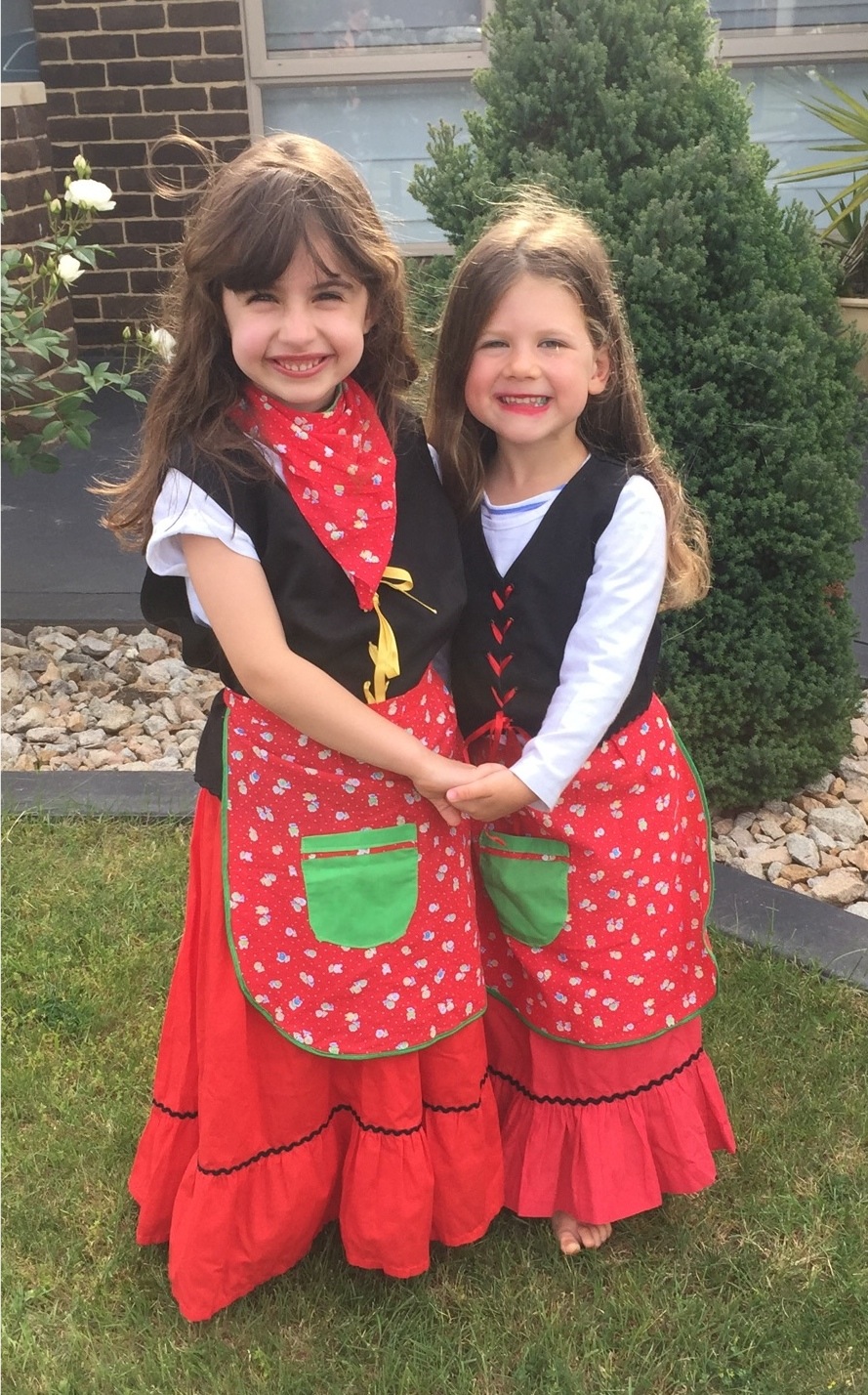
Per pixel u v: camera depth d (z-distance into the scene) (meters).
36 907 2.65
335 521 1.49
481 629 1.70
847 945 2.44
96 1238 1.92
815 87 6.28
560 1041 1.79
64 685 3.71
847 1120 2.09
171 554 1.49
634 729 1.70
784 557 2.76
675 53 2.62
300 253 1.38
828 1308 1.77
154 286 6.51
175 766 3.30
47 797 3.02
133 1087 2.19
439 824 1.64
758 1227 1.91
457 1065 1.74
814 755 2.98
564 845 1.69
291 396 1.45
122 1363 1.72
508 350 1.56
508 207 2.18
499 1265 1.88
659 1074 1.83
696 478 2.69
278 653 1.47
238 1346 1.75
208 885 1.66
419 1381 1.69
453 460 1.68
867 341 2.97
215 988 1.66
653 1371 1.70
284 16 6.13
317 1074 1.72
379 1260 1.77
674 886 1.76
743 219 2.59
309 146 1.46
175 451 1.48
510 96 2.67
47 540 4.62
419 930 1.64
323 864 1.59
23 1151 2.06
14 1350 1.74
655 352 2.61
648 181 2.55
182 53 6.12
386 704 1.58
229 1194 1.70
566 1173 1.86
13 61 5.90
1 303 3.71
